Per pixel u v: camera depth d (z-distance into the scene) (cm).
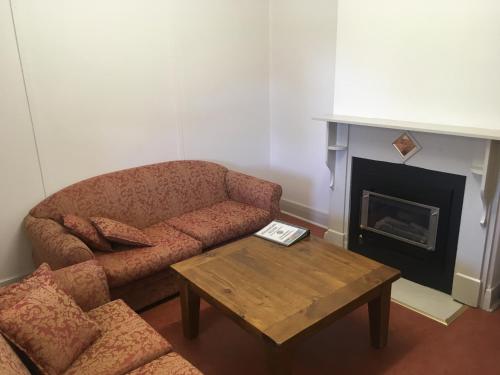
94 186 308
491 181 250
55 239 252
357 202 335
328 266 236
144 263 263
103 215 305
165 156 362
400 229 318
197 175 356
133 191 320
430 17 267
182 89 360
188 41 354
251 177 362
